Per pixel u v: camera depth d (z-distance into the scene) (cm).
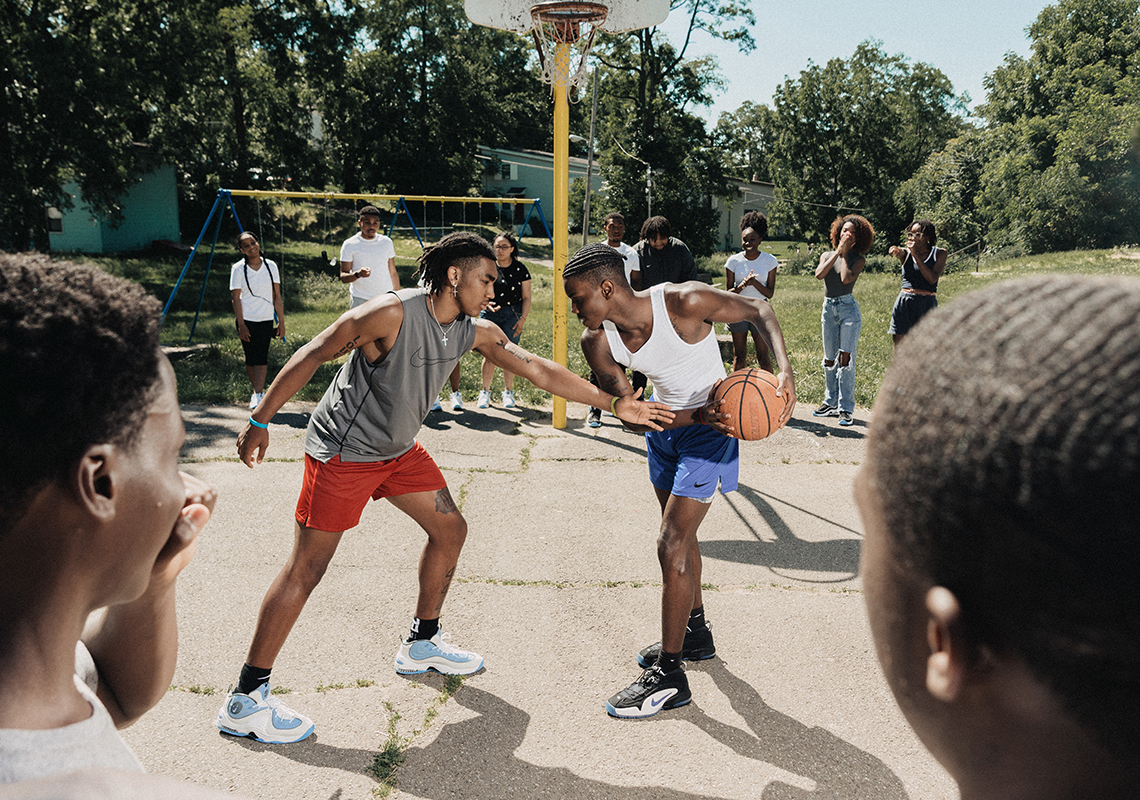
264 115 3525
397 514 515
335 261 2839
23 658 64
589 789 277
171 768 282
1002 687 48
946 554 47
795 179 5466
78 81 1938
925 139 6019
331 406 298
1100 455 40
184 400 802
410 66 4756
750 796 275
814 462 640
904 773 287
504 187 5559
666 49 3753
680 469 319
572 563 454
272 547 466
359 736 303
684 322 321
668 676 321
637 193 3831
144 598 92
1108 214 3519
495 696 330
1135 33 4116
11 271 63
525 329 1462
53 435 60
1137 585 40
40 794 51
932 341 50
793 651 366
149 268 2484
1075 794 48
